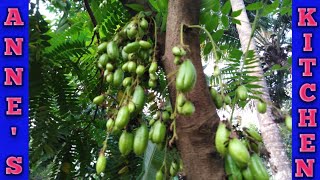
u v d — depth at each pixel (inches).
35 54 29.4
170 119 20.8
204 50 26.6
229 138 18.0
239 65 27.8
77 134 34.3
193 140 19.6
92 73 34.6
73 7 40.8
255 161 18.9
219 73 20.1
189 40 20.6
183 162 20.0
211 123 19.7
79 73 33.8
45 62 31.5
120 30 25.8
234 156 17.6
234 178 18.8
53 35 34.1
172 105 20.6
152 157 29.3
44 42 30.2
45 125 30.6
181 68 18.8
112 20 31.7
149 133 20.9
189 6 21.0
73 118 33.4
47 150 30.5
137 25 23.1
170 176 22.3
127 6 25.0
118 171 34.1
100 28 31.8
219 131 18.3
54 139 30.8
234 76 26.7
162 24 22.7
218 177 19.3
